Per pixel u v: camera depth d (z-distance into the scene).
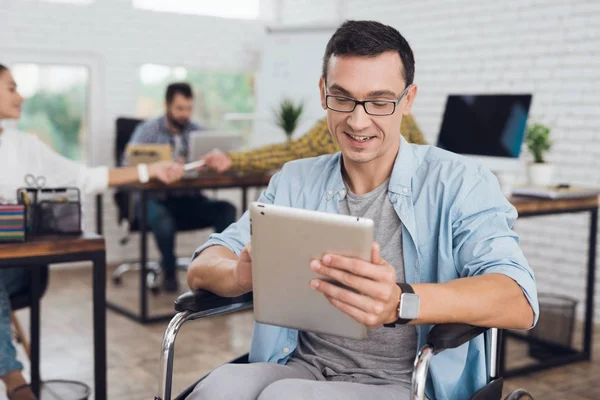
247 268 1.42
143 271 3.93
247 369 1.44
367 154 1.46
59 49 5.13
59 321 3.99
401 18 5.28
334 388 1.34
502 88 4.57
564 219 4.25
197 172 4.12
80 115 5.32
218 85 5.97
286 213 1.24
